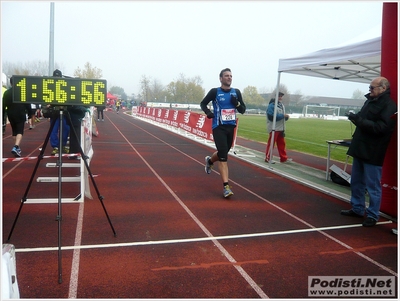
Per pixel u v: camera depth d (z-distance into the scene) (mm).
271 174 8258
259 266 3537
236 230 4488
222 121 5852
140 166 8570
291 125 31984
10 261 2406
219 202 5723
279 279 3297
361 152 4758
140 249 3803
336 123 37938
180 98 69625
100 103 3658
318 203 5875
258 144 15789
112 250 3744
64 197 5551
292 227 4680
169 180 7164
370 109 4668
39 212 4840
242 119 40344
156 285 3096
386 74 4914
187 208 5320
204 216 4984
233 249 3910
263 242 4141
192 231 4387
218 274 3340
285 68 7977
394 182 5051
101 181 6797
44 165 7969
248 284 3184
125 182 6805
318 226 4750
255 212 5266
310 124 34469
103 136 15391
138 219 4734
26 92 3516
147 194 6016
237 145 14984
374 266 3631
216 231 4422
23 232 4121
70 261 3459
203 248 3902
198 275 3303
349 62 7480
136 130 19625
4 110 8516
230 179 7547
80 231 4219
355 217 5188
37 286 2988
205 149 12562
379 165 4672
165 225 4555
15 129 8711
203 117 13891
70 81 3590
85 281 3107
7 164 7930
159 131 19641
